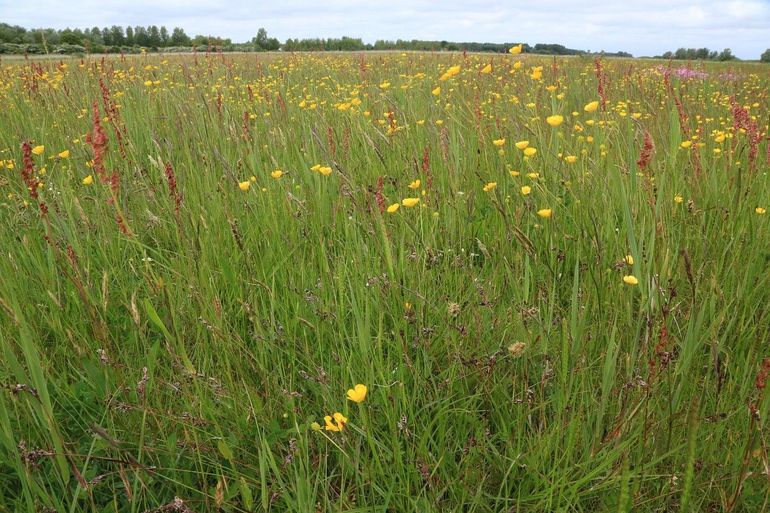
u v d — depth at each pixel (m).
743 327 2.34
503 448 1.99
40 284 2.72
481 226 3.44
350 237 3.04
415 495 1.80
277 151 4.44
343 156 4.33
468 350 2.29
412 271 2.67
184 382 2.09
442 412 1.94
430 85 8.42
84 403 2.15
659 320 2.04
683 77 11.83
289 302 2.63
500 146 4.31
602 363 2.13
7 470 1.93
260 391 2.19
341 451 1.79
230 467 1.93
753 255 2.83
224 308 2.63
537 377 2.16
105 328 2.26
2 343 1.86
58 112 6.35
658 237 2.28
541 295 2.44
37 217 3.50
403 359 2.26
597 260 2.69
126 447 1.96
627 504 1.47
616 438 1.73
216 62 10.82
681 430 1.82
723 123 6.58
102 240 3.14
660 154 4.08
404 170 4.12
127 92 7.06
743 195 3.33
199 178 3.81
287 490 1.77
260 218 3.36
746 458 1.49
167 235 3.32
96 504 1.85
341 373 2.17
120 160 4.47
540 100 6.66
